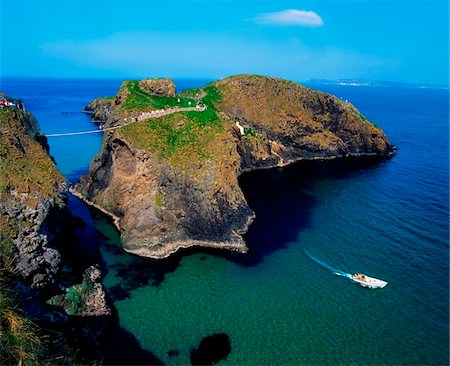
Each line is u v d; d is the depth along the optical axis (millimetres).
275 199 77000
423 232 61531
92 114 175125
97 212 65438
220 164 62469
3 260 33406
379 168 102312
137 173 60062
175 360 35812
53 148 114500
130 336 38562
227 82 114688
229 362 35594
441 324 40625
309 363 35562
